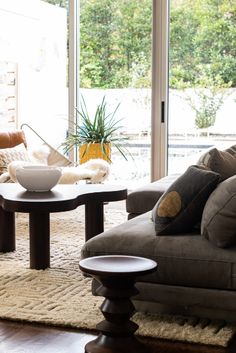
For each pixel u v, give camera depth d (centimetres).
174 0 714
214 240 321
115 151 741
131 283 291
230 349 303
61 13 763
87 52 760
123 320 295
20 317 342
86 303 362
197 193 337
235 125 704
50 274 423
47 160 670
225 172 374
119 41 743
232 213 315
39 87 780
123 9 739
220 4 699
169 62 722
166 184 493
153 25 723
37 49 770
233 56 699
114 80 748
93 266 292
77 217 634
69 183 593
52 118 779
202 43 709
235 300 312
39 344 311
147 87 733
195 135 720
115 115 746
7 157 625
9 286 396
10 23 749
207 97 712
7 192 450
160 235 338
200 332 316
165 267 324
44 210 408
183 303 322
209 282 317
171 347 305
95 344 297
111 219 625
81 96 767
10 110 757
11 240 488
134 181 741
